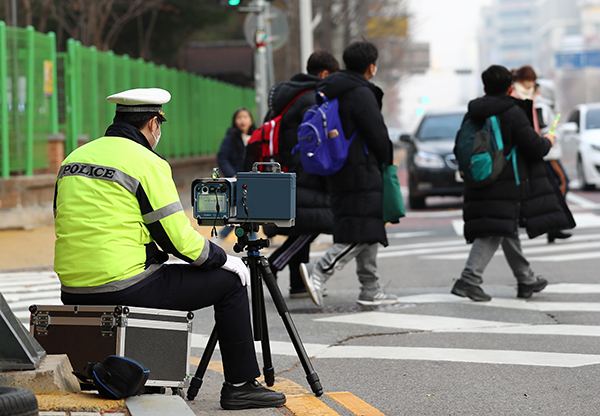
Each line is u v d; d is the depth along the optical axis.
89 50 39.31
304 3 36.31
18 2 54.09
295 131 18.14
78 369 9.52
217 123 65.56
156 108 9.90
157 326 9.56
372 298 17.66
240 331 10.01
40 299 19.75
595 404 10.43
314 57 18.59
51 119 35.88
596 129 48.81
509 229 17.41
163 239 9.52
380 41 120.31
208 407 10.19
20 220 32.16
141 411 8.73
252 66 78.12
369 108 16.53
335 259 17.02
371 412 10.13
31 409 7.64
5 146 32.06
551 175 17.80
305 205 18.00
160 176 9.53
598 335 14.42
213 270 9.88
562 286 19.58
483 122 17.36
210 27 85.00
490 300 17.98
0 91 31.83
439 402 10.67
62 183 9.59
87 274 9.40
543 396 10.83
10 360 9.11
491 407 10.40
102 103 41.09
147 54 74.69
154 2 61.28
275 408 10.10
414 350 13.68
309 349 14.01
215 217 9.98
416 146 41.25
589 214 35.47
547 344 13.84
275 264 18.33
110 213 9.38
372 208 16.83
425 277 22.02
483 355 13.19
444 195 40.75
